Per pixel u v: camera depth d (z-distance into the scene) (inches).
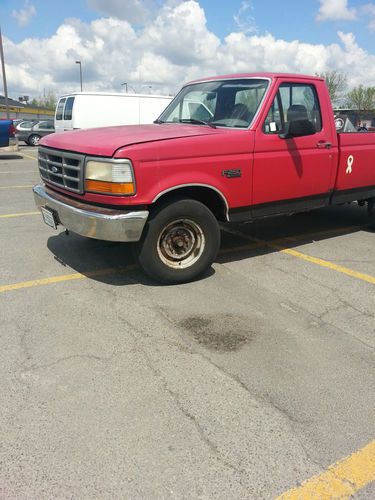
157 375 117.7
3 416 101.2
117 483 84.7
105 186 151.6
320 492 84.0
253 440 95.9
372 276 189.5
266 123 184.7
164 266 168.4
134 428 98.4
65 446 93.0
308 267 198.7
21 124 1006.4
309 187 205.3
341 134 215.8
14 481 84.7
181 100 223.1
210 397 109.5
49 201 176.2
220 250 221.0
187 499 81.7
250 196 183.5
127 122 595.8
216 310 154.6
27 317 146.9
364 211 314.2
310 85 202.2
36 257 203.0
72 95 580.7
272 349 131.3
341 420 102.6
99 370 119.3
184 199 164.1
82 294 165.0
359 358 127.7
